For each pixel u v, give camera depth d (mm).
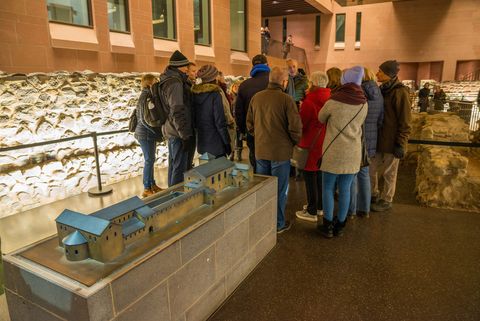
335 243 2957
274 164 2912
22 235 3293
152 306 1569
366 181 3381
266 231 2711
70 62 4770
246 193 2359
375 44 20438
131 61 5770
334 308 2107
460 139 4746
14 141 3822
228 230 2146
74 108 4445
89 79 4641
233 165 2541
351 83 2684
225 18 8258
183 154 3281
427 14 19266
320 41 21312
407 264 2609
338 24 20938
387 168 3590
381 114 3266
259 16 10055
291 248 2881
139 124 3871
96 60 5148
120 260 1487
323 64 21531
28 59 4227
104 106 4859
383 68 3273
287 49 17125
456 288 2297
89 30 5094
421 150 4395
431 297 2207
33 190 4012
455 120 5223
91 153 4688
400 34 19938
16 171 3854
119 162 5098
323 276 2455
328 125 2775
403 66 20719
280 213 3111
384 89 3316
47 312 1416
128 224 1650
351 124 2701
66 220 1573
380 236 3082
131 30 5785
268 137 2828
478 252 2775
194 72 3490
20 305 1523
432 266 2576
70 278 1365
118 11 5617
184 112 2912
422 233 3131
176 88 2875
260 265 2615
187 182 2246
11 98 3768
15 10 4047
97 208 3955
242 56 9219
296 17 21609
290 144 2873
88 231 1461
